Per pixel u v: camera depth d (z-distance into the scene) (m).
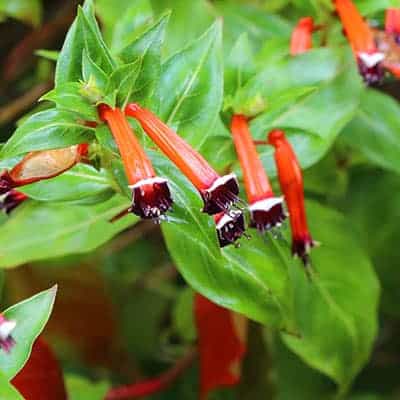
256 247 0.34
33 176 0.31
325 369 0.37
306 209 0.39
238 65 0.35
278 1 0.43
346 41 0.39
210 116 0.33
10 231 0.37
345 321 0.38
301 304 0.37
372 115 0.41
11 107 0.45
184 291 0.45
